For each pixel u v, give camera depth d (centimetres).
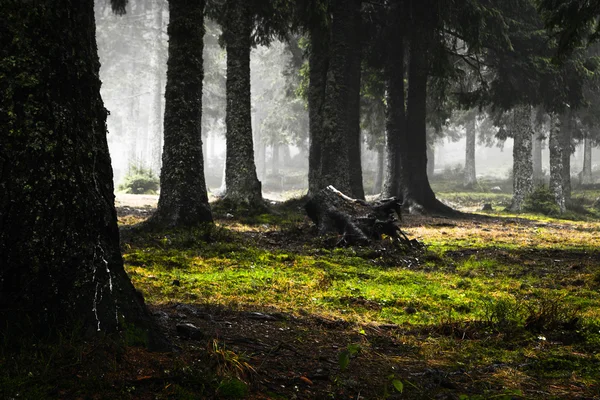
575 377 342
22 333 251
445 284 724
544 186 2738
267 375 294
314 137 2105
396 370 340
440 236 1415
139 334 280
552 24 1252
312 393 279
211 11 2102
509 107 2411
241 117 1727
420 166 2269
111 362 247
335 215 1124
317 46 2102
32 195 262
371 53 2353
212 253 874
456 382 323
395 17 2203
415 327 488
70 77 283
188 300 520
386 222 1084
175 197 1121
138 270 686
